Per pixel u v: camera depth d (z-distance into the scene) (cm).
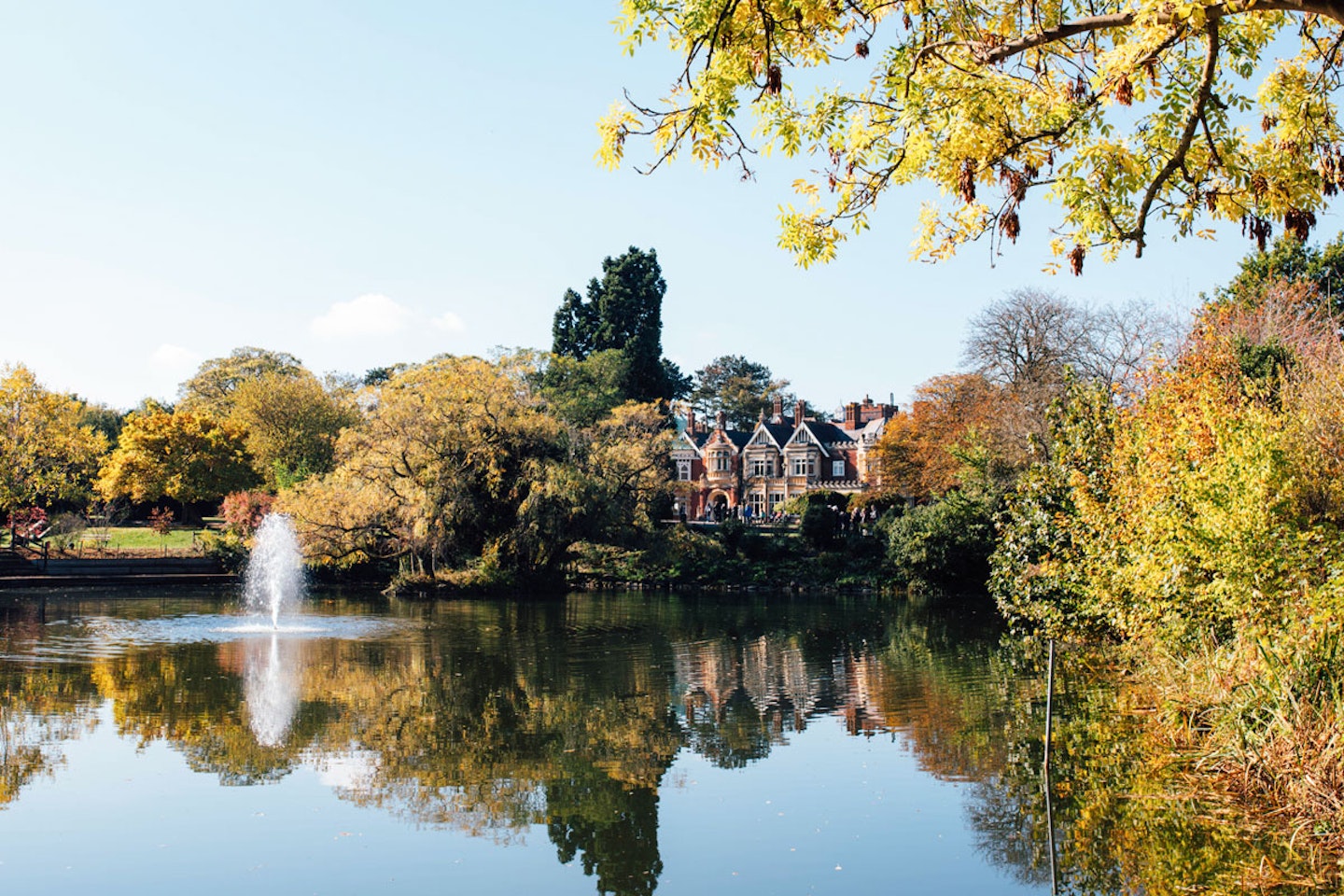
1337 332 2423
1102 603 1686
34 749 1371
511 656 2308
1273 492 1144
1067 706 1612
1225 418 1230
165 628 2755
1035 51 1018
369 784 1213
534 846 995
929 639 2666
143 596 3694
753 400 10788
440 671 2078
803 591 4412
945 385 5509
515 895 868
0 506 4700
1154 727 1361
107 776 1238
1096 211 969
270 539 4056
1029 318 4684
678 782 1219
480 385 4144
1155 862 898
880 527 4962
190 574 4203
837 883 886
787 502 6925
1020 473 4016
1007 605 2362
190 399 7750
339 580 4297
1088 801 1091
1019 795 1126
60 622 2888
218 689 1838
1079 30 892
